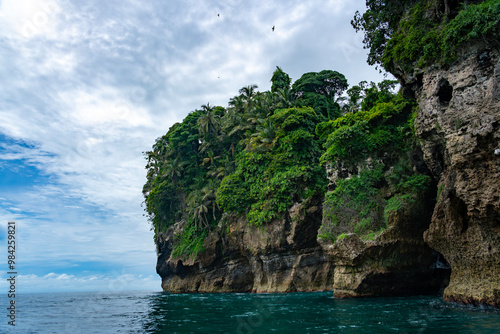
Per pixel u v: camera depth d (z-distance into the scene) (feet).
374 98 115.65
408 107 93.20
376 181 91.97
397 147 92.07
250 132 158.10
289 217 120.78
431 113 69.21
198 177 179.83
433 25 73.10
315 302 75.15
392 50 80.94
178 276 178.19
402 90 96.37
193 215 162.91
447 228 63.21
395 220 82.99
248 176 138.72
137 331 46.75
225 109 202.28
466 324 41.39
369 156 95.50
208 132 180.96
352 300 75.87
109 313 77.87
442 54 66.95
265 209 124.67
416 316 49.11
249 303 82.69
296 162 125.70
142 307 90.99
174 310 74.49
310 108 139.85
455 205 62.18
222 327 47.11
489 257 55.47
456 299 59.93
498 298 52.13
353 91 145.18
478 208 56.34
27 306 116.98
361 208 90.17
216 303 86.99
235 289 146.41
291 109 135.23
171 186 185.78
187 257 160.15
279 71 183.11
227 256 150.30
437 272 87.76
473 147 57.52
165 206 192.34
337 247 84.89
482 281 56.08
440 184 69.15
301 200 120.06
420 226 85.05
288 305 70.64
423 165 88.12
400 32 81.41
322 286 114.21
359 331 39.50
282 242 119.55
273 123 140.46
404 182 87.66
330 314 54.60
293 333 39.50
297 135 125.18
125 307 94.32
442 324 42.04
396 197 86.17
